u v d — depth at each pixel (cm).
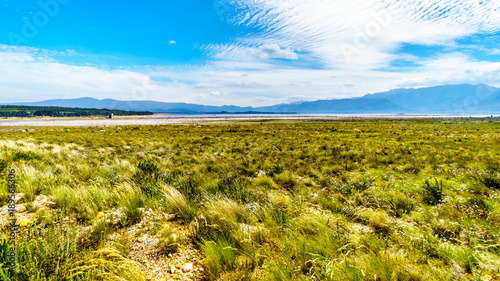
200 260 328
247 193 649
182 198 511
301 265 311
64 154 1371
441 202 631
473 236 423
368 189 764
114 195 552
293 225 427
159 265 309
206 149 2038
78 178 760
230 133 4378
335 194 732
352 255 346
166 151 1811
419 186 780
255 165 1274
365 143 2488
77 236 342
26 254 268
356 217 528
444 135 3666
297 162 1403
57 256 273
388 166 1253
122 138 2984
